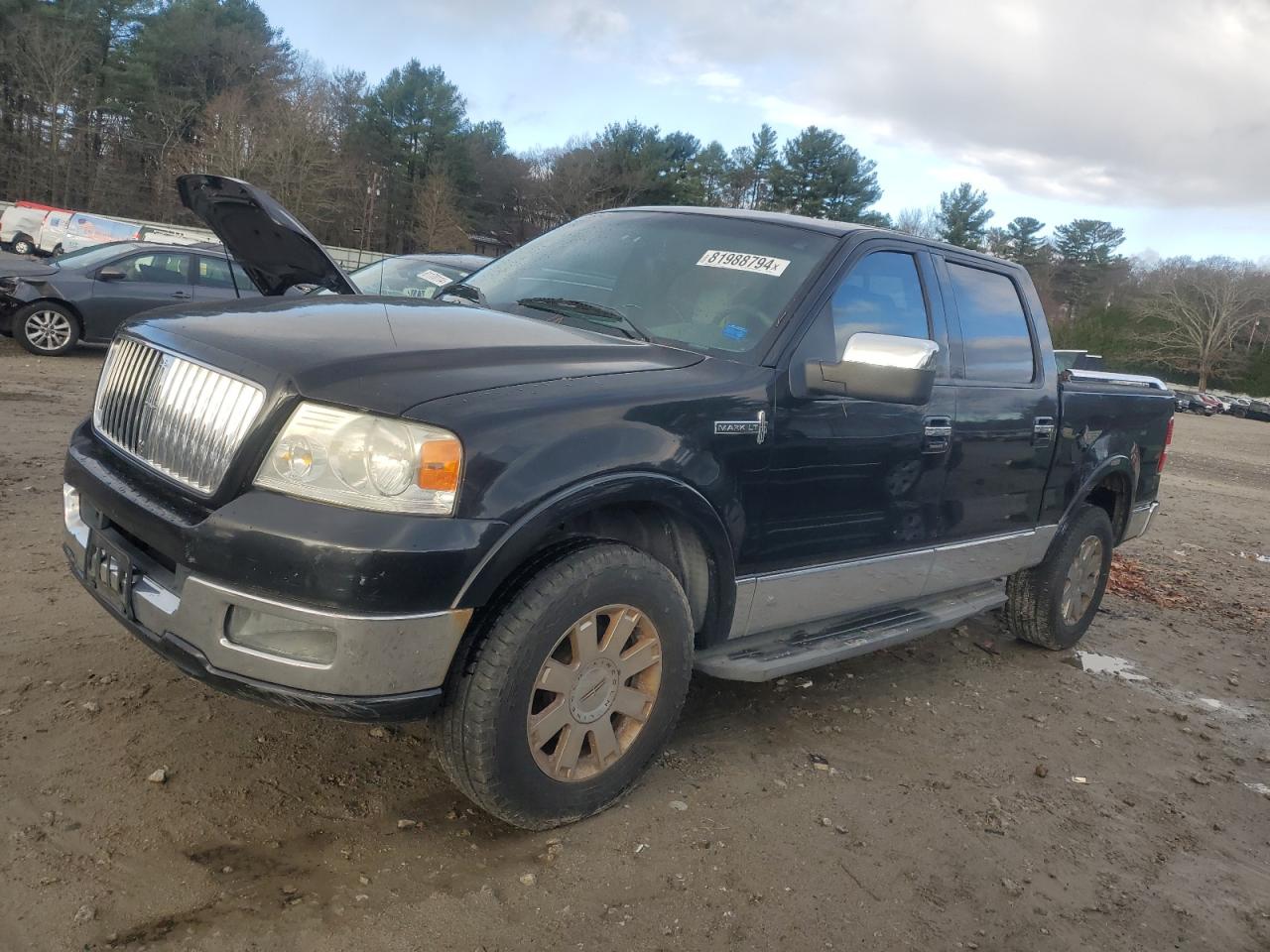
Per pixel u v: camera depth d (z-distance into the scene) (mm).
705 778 3430
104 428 3127
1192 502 13516
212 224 4273
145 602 2662
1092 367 5746
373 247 65312
